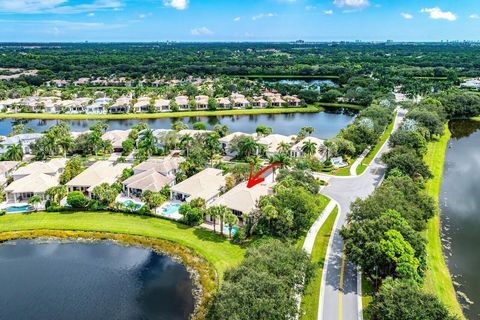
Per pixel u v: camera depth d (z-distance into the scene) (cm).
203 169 10425
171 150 12975
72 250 7112
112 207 8406
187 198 8600
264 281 4372
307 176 8800
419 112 14762
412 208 6619
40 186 9031
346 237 5975
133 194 9356
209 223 7925
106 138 13400
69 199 8294
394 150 10431
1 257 6888
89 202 8444
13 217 8138
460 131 16988
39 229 7706
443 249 7150
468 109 18650
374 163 11656
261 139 13062
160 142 12975
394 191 7094
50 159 11756
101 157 12394
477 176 11044
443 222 8188
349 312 5159
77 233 7594
